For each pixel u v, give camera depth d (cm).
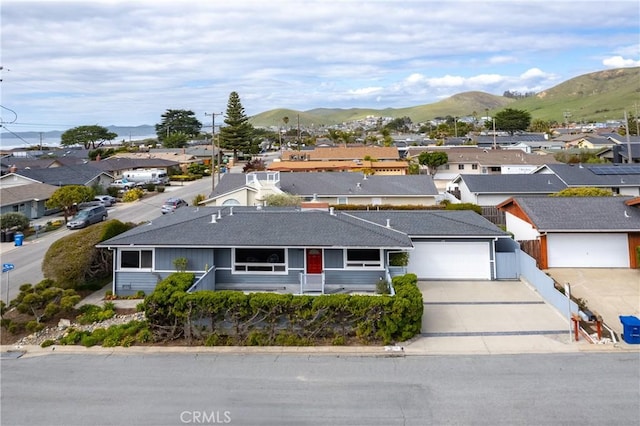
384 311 1543
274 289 2138
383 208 3784
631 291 2041
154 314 1583
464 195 4666
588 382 1241
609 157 7150
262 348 1510
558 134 12988
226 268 2150
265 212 2394
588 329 1639
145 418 1084
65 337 1600
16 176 5075
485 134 13688
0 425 1062
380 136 17188
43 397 1197
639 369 1316
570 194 3322
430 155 6950
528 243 2489
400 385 1240
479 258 2338
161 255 2119
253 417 1083
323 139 15450
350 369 1348
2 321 1722
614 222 2427
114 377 1313
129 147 12719
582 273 2344
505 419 1066
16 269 2656
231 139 9575
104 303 2031
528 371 1316
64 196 4131
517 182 4384
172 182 7338
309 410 1112
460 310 1864
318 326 1550
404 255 2166
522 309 1861
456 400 1155
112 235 2402
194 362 1412
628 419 1058
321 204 2700
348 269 2131
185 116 15300
